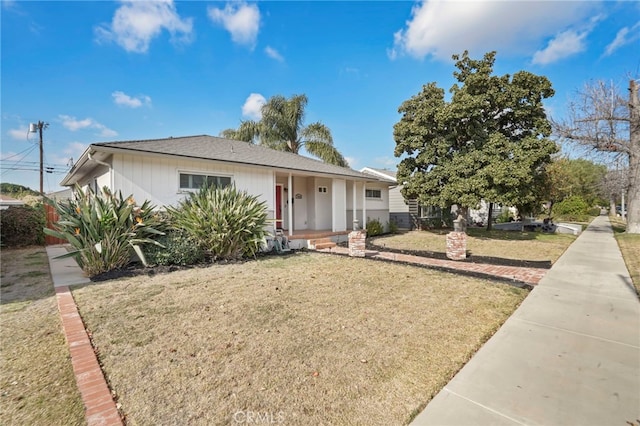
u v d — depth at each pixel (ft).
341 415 7.11
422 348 10.45
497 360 9.71
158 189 26.89
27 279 20.58
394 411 7.27
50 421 6.95
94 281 19.57
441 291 17.30
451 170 41.68
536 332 11.85
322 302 15.37
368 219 53.21
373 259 27.84
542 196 57.16
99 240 21.08
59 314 13.85
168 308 14.37
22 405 7.52
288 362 9.48
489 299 15.87
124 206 22.49
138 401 7.59
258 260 27.04
